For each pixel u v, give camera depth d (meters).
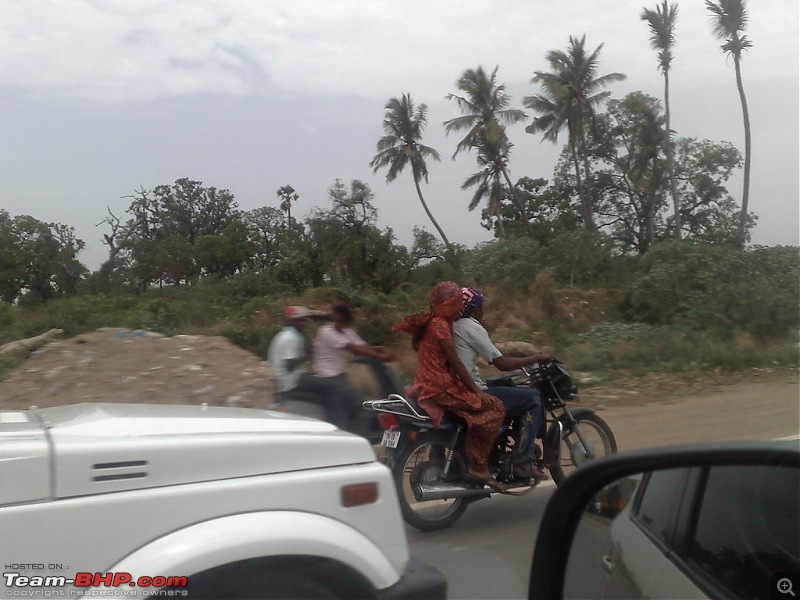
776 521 2.20
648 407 10.56
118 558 2.32
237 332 15.61
